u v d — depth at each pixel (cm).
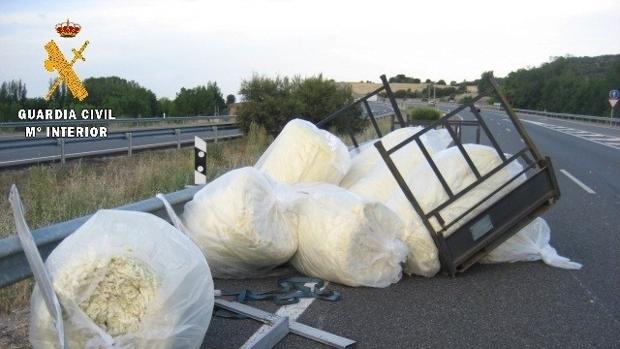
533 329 431
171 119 2103
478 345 401
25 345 377
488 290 522
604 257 648
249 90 2227
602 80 6425
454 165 585
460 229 553
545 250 615
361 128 2258
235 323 423
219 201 507
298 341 401
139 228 329
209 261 520
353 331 422
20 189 966
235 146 1878
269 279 543
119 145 1898
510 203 572
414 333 420
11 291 455
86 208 746
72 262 304
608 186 1245
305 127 662
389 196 612
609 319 455
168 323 310
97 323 300
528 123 4588
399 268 534
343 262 504
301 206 539
